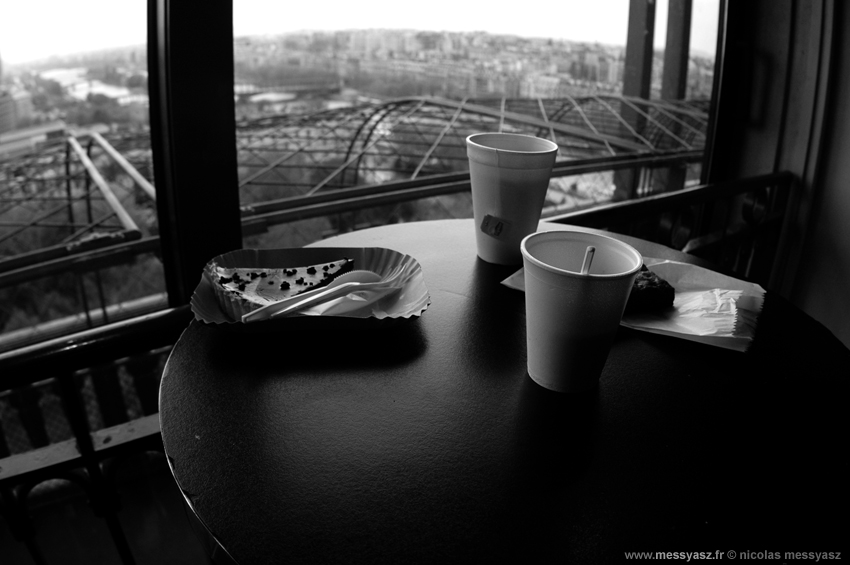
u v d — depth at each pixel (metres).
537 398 0.60
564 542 0.42
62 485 2.12
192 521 0.46
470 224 1.14
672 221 1.79
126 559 0.98
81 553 1.98
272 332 0.70
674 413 0.58
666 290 0.78
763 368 0.68
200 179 1.11
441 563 0.40
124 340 0.86
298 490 0.46
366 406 0.58
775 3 2.06
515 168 0.83
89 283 2.60
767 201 2.11
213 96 1.07
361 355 0.67
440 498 0.46
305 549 0.41
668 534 0.43
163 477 2.11
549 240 0.63
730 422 0.58
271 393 0.59
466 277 0.89
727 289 0.83
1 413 2.47
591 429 0.56
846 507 0.47
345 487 0.47
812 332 0.76
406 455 0.51
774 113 2.15
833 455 0.53
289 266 0.82
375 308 0.74
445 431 0.54
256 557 0.40
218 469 0.49
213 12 1.03
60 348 0.81
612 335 0.58
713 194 1.84
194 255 1.15
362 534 0.42
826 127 2.04
